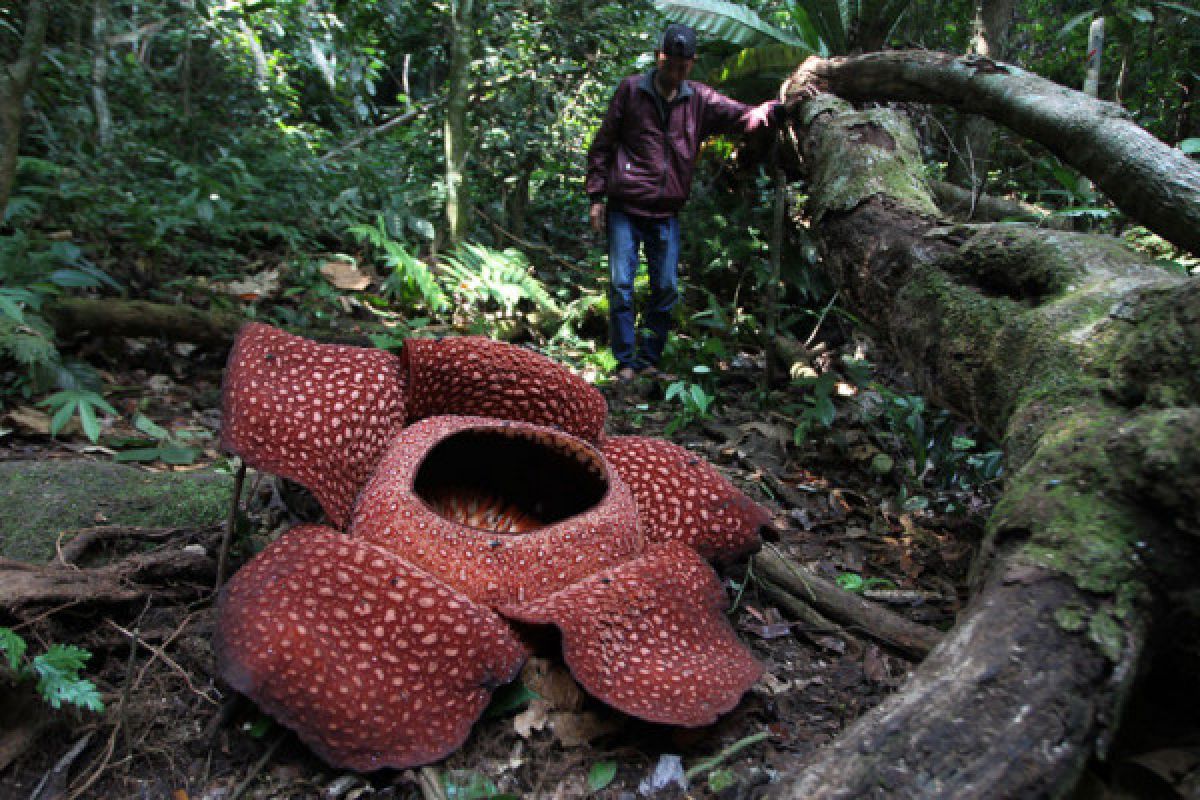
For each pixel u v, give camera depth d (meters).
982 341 2.35
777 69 5.02
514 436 2.03
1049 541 1.47
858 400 3.96
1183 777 1.36
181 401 3.42
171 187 4.90
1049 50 6.53
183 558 2.08
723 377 4.54
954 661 1.34
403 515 1.74
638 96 4.48
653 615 1.77
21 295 3.18
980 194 4.81
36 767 1.57
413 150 6.17
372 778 1.56
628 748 1.68
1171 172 2.77
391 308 4.76
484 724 1.70
